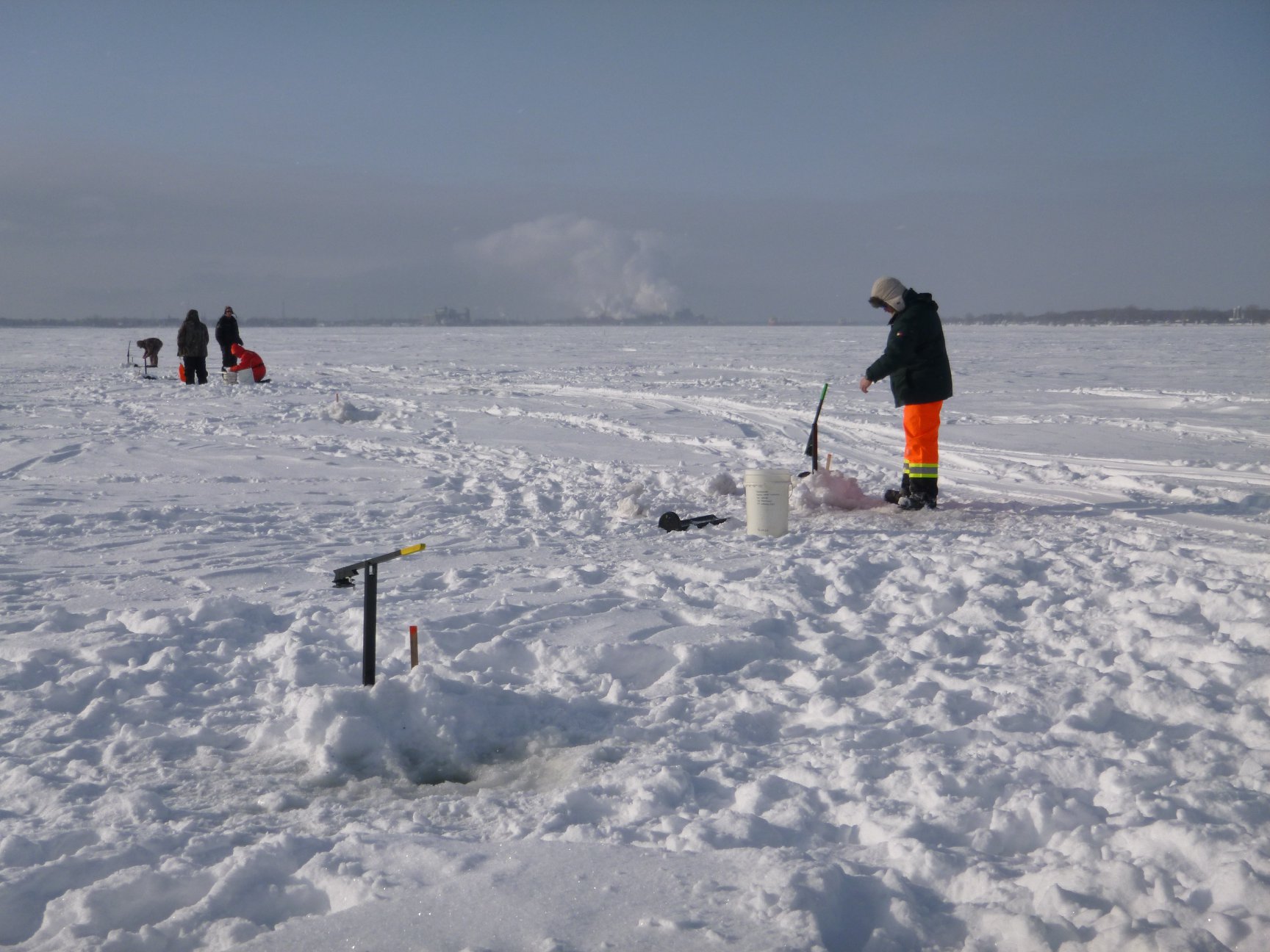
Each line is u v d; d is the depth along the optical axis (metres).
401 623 5.32
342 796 3.44
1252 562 6.42
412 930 2.45
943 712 3.96
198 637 5.20
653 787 3.34
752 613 5.48
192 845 2.99
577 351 48.38
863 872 2.76
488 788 3.54
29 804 3.36
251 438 14.40
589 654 4.77
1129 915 2.43
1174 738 3.69
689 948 2.34
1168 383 23.70
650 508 9.00
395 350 51.56
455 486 10.66
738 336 84.50
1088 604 5.52
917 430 8.54
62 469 11.57
